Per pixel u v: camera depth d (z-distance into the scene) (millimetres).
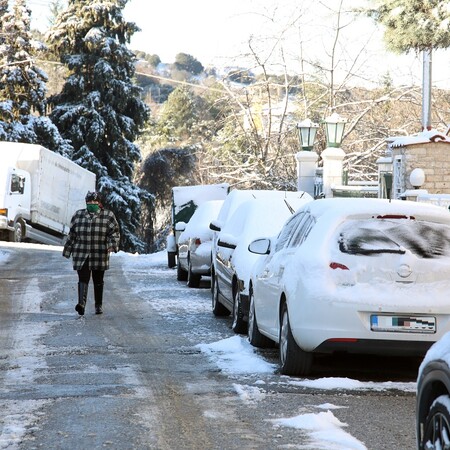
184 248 58688
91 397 22891
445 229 25891
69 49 165125
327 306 24828
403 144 55000
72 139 159375
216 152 114125
